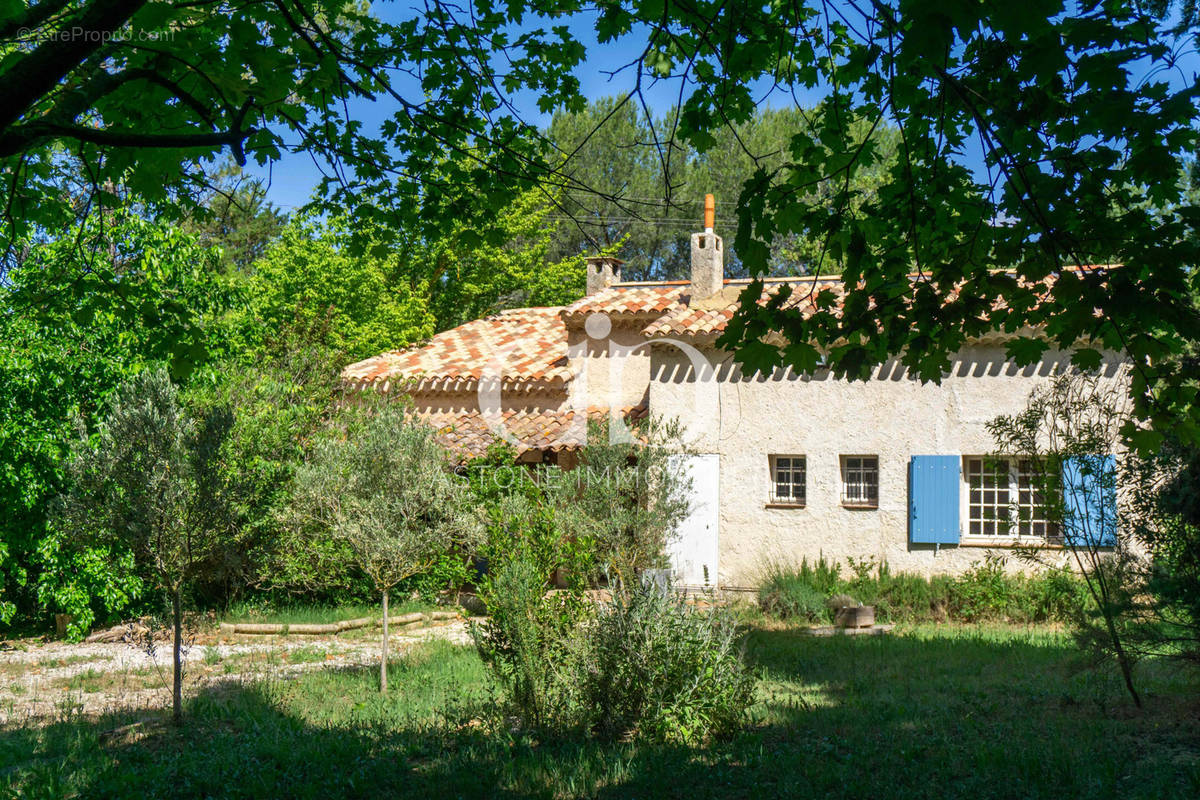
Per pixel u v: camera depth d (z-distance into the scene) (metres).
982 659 11.51
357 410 18.05
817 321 4.50
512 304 33.19
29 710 10.32
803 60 5.22
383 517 10.55
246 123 4.86
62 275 6.53
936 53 2.83
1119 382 13.29
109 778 7.47
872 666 11.28
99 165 4.94
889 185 4.78
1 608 15.43
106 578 15.07
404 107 5.68
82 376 15.12
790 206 4.45
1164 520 8.94
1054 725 8.34
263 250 37.62
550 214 31.36
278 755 7.98
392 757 7.93
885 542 16.09
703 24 4.98
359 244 6.85
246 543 15.55
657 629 8.71
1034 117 3.90
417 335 30.12
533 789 6.98
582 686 8.77
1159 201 4.04
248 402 16.70
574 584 9.65
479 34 6.03
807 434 16.72
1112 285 3.71
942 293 4.39
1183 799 6.24
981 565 15.23
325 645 14.04
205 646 14.10
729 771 7.35
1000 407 15.55
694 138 5.17
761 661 11.60
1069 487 9.63
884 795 6.59
